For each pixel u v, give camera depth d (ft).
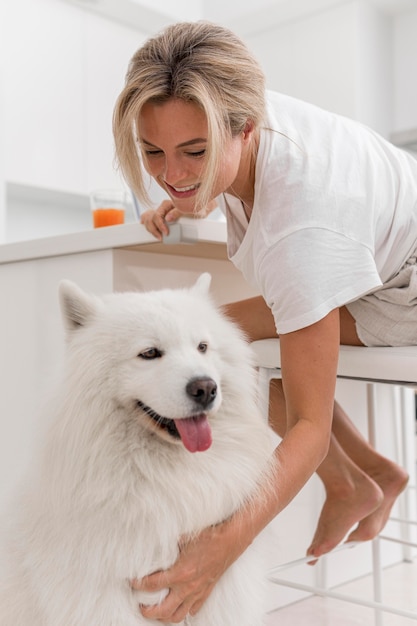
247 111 4.17
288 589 7.07
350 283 4.23
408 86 15.05
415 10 14.83
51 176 13.17
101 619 3.77
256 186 4.47
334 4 14.32
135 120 4.21
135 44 14.84
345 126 4.91
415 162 5.27
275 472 4.13
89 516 3.81
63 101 13.38
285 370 4.35
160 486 3.86
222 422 4.14
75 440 3.85
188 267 6.54
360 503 5.64
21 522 4.16
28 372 6.50
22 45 12.61
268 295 4.43
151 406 3.86
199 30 4.25
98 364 3.97
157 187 6.40
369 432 7.28
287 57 15.24
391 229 4.71
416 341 4.94
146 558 3.78
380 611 6.22
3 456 6.70
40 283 6.42
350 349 4.99
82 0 13.38
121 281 5.89
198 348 4.18
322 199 4.26
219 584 4.13
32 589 4.00
